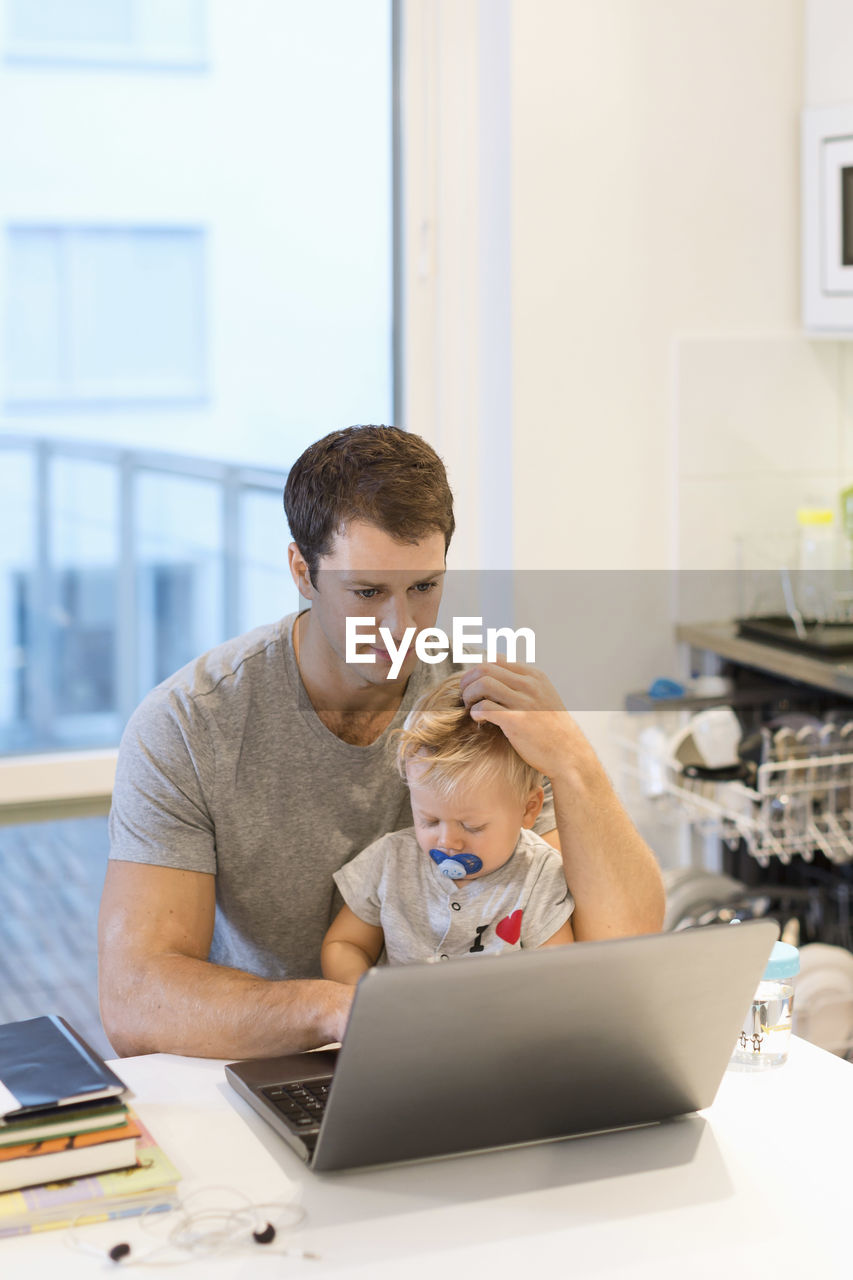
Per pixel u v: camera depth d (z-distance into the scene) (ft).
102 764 8.07
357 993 3.00
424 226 8.05
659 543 8.27
